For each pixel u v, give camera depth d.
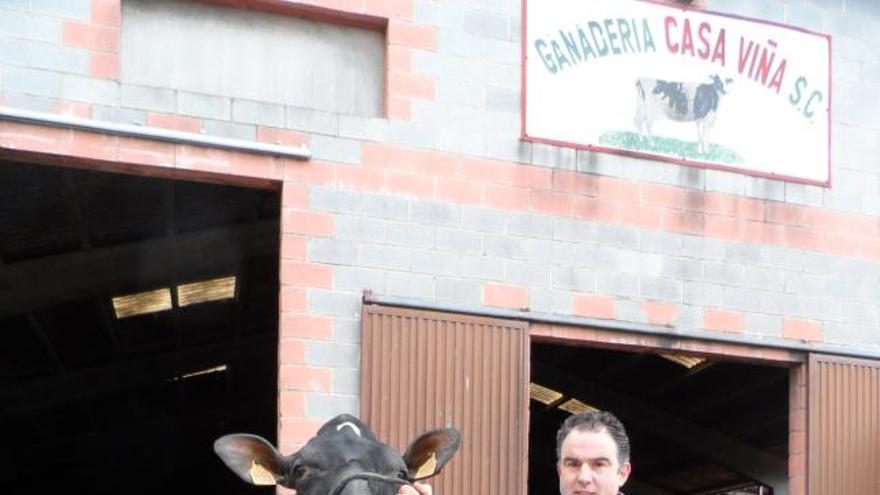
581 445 4.35
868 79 9.37
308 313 7.55
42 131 7.08
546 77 8.34
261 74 7.81
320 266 7.61
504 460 7.85
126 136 7.24
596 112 8.45
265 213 10.52
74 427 15.54
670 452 14.45
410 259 7.83
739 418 12.62
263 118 7.59
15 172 8.73
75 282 10.43
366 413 7.53
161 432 16.41
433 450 5.69
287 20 7.93
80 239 10.17
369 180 7.80
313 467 5.21
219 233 10.65
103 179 9.07
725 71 8.88
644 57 8.64
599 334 8.27
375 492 5.02
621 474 4.43
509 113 8.23
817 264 8.98
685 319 8.51
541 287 8.13
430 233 7.91
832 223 9.08
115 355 13.23
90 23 7.27
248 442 5.49
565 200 8.29
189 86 7.62
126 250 10.47
